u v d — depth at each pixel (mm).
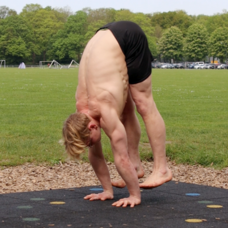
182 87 28500
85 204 4688
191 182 6246
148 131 4855
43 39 118688
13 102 18312
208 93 23953
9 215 4215
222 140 9422
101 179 5016
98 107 4438
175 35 114125
